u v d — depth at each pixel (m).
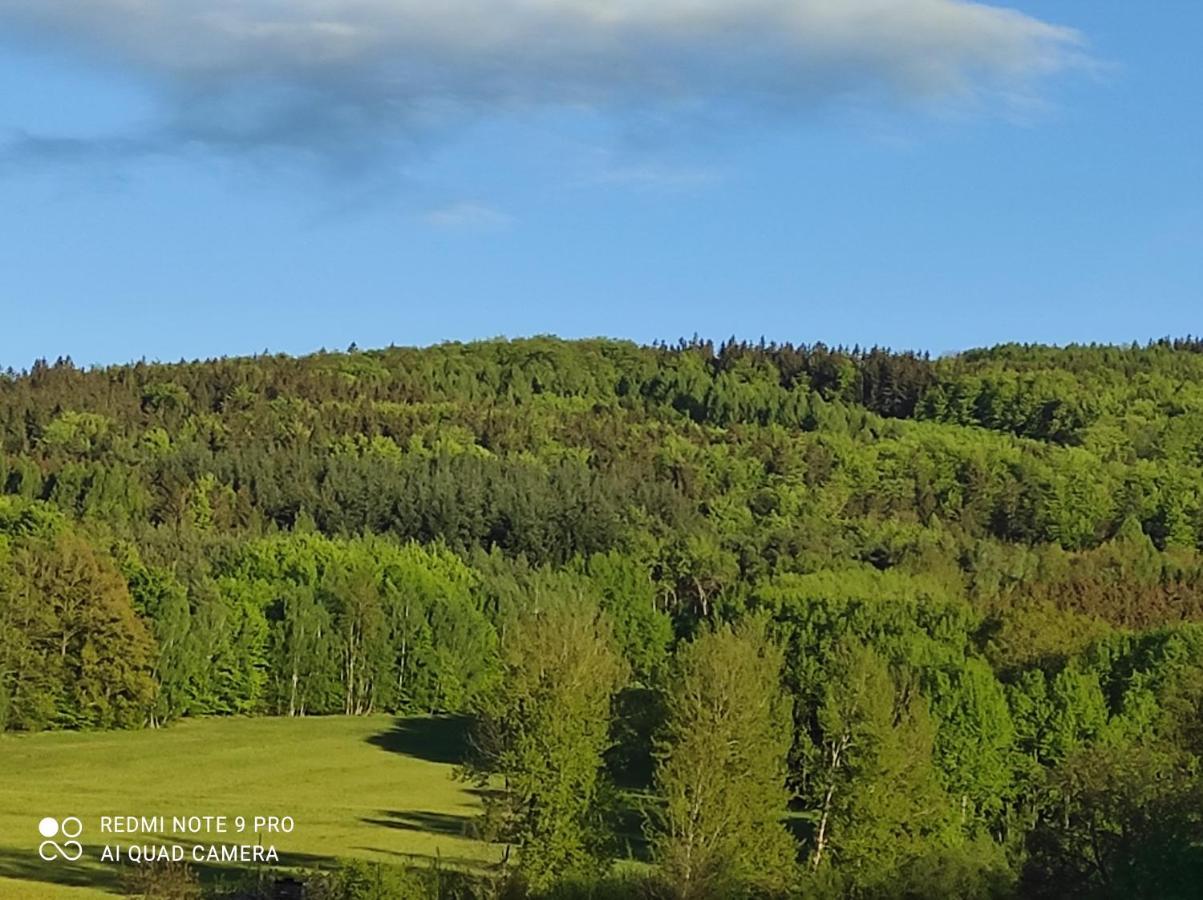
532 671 54.72
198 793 88.88
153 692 116.31
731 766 53.59
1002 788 78.38
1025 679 83.12
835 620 109.25
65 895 56.19
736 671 54.28
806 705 67.25
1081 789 49.06
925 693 78.50
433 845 70.81
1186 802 47.56
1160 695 84.31
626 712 61.22
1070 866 48.41
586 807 54.34
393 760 106.12
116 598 114.25
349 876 52.00
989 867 52.75
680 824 52.78
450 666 137.38
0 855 64.25
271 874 56.28
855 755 57.72
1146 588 131.88
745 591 135.75
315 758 105.69
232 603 132.25
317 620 134.75
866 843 56.88
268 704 132.38
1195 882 45.72
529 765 53.84
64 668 112.62
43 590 112.44
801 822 70.69
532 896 51.31
